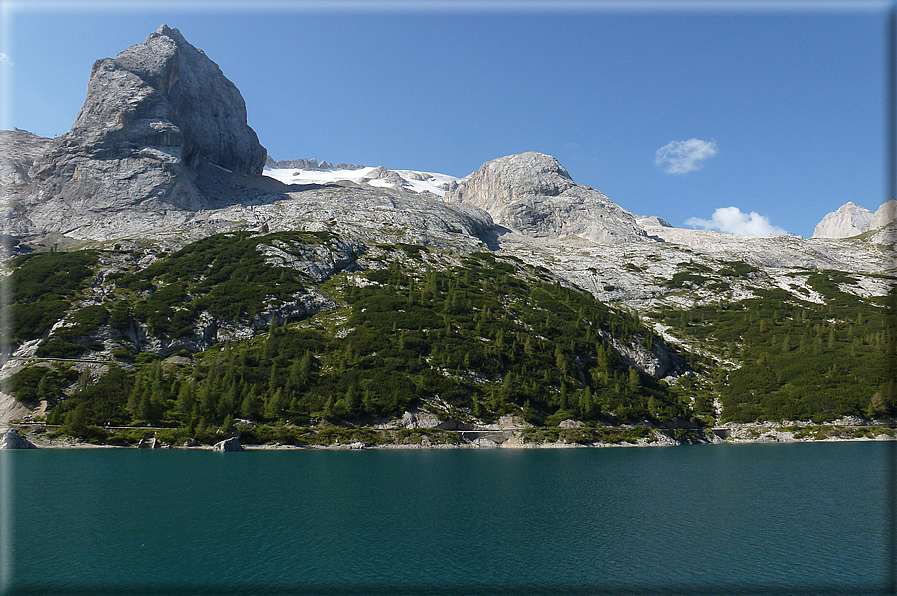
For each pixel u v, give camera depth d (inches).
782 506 2906.0
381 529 2442.2
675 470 3875.5
